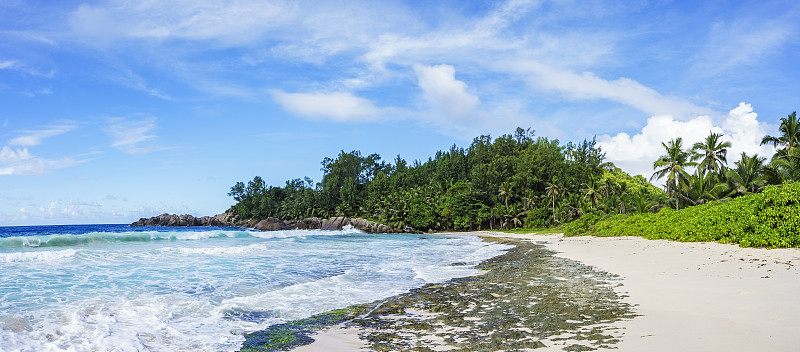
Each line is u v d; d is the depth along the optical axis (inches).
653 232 1270.9
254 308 427.8
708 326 283.4
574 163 4261.8
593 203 3019.2
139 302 445.4
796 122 1638.8
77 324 352.5
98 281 579.8
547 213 3489.2
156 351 293.0
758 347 234.2
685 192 1936.5
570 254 973.8
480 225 3917.3
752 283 418.0
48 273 648.4
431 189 4350.4
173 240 1672.0
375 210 4547.2
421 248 1375.5
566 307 381.7
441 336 312.2
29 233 3196.4
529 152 4384.8
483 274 663.1
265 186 6215.6
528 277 601.6
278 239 1867.6
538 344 273.9
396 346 292.5
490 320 351.6
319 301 462.3
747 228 784.9
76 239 1323.8
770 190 753.0
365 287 549.3
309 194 5226.4
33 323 354.3
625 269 624.4
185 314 400.5
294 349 296.2
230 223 5836.6
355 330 342.6
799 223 682.2
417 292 509.7
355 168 5797.2
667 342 256.7
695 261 636.1
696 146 1975.9
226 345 307.9
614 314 343.0
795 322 274.7
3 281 574.2
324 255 1031.0
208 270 705.6
